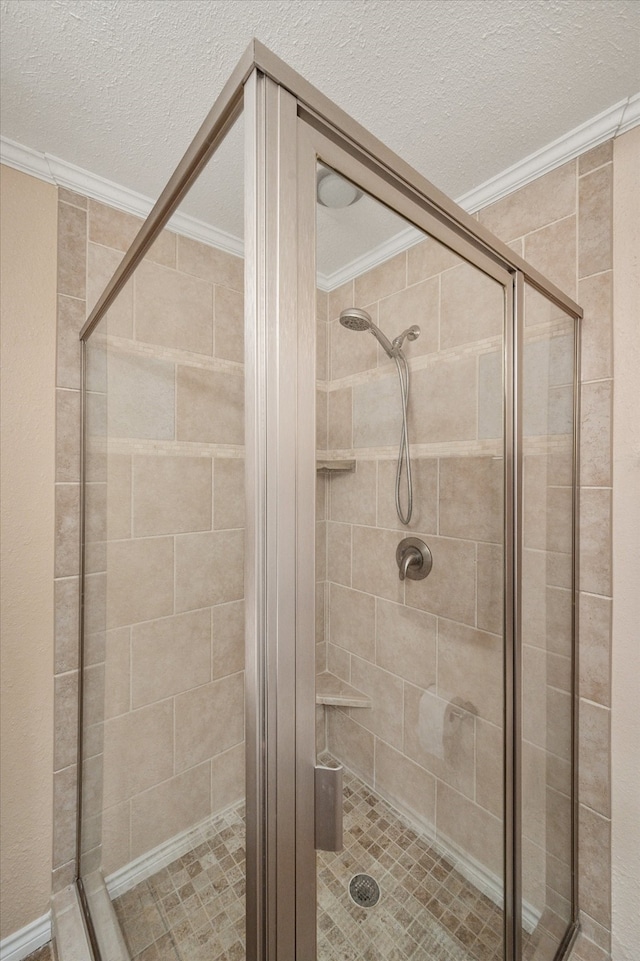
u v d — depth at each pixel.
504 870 0.86
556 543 1.04
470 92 0.95
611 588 1.05
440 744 0.74
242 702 0.51
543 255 1.15
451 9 0.78
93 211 1.22
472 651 0.80
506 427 0.86
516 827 0.88
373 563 0.61
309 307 0.50
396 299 0.64
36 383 1.13
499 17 0.79
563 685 1.07
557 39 0.83
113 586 0.97
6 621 1.09
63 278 1.17
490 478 0.84
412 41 0.84
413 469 0.69
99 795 1.03
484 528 0.83
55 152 1.12
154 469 0.77
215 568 0.56
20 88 0.93
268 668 0.46
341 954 0.56
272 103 0.46
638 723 1.01
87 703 1.14
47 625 1.15
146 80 0.92
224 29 0.81
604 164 1.04
